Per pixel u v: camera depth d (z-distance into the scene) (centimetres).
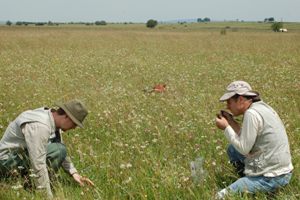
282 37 3675
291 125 750
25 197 462
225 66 1720
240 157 539
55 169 525
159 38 3566
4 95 1020
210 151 609
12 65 1666
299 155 573
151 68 1648
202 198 466
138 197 471
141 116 794
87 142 664
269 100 973
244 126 482
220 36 3928
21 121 487
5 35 3519
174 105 897
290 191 477
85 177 523
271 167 479
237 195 461
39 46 2595
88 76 1426
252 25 12562
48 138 485
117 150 617
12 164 511
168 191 475
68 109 490
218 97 1030
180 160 579
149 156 585
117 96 1027
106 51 2381
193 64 1802
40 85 1193
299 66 1723
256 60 1961
